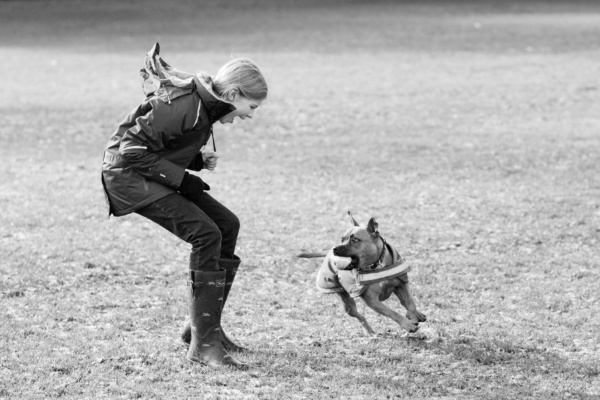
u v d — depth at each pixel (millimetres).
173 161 7215
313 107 25953
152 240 12164
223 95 7125
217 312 7508
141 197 7168
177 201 7199
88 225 12977
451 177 16609
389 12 53906
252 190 15648
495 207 14102
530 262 11055
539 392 7023
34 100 27406
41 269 10586
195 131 7125
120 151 6961
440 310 9227
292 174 17125
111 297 9570
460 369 7578
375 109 25469
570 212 13711
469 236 12359
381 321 8945
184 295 9664
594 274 10508
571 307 9297
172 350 7895
